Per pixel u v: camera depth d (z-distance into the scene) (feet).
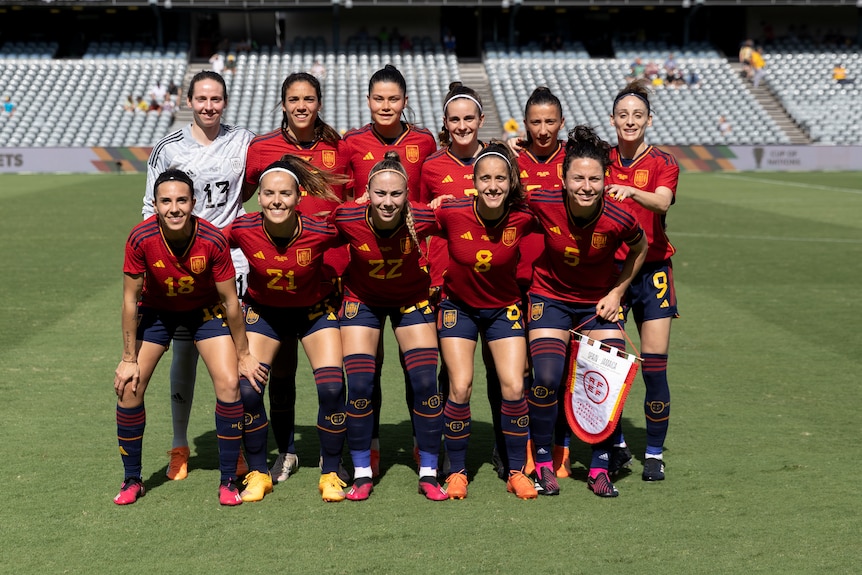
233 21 120.26
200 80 16.47
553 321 15.19
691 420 18.60
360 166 17.29
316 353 14.84
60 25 117.29
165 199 13.23
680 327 27.40
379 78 16.72
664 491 14.83
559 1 109.09
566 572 11.82
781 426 18.15
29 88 103.81
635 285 15.99
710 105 106.42
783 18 122.11
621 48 118.52
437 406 14.84
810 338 25.82
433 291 15.57
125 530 13.20
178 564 12.06
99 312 29.25
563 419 15.98
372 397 15.24
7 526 13.29
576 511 14.02
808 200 67.72
